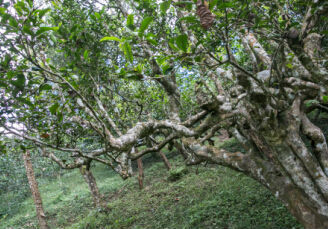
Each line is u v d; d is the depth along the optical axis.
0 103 2.20
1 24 1.48
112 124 3.10
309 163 2.36
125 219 7.73
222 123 3.19
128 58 1.38
